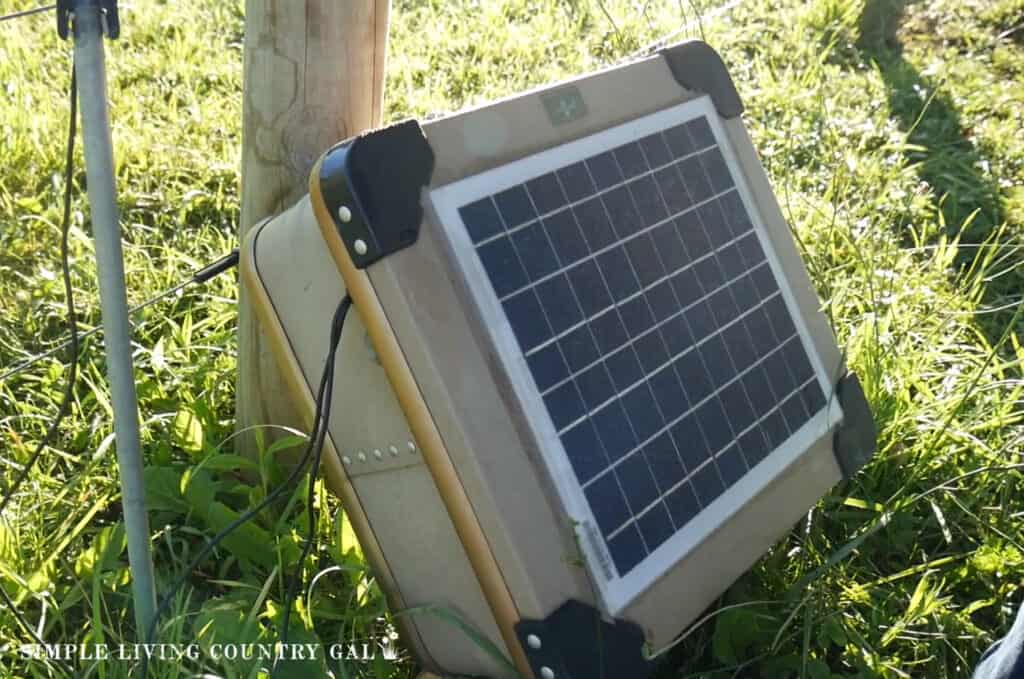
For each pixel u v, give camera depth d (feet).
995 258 8.04
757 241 5.86
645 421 5.24
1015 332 7.47
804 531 6.01
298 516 5.94
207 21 10.62
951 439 6.43
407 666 5.56
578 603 4.94
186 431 6.21
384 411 5.06
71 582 5.73
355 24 5.66
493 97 9.16
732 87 5.98
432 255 4.89
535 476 4.94
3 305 7.18
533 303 5.06
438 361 4.82
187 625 5.59
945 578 5.97
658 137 5.64
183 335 6.77
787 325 5.85
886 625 5.73
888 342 6.87
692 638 5.74
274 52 5.65
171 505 6.02
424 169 4.93
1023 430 6.58
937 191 8.66
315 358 5.19
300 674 5.30
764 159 8.59
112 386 4.99
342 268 4.86
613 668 4.96
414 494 5.13
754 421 5.60
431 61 9.82
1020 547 5.92
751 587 5.86
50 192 8.08
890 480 6.37
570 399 5.07
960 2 11.71
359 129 5.83
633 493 5.14
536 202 5.17
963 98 9.83
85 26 4.68
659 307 5.41
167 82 9.44
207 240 7.66
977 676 5.07
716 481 5.41
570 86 5.42
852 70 10.30
